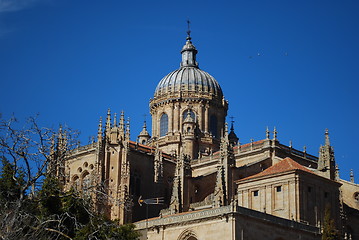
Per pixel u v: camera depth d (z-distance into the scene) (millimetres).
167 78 129375
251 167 100688
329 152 96750
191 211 88812
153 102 129125
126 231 64500
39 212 55500
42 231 50844
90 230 55250
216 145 124938
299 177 88062
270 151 105688
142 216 105312
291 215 86438
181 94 125812
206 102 126125
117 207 97375
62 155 50312
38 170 47750
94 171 101688
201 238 79188
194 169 115125
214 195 91250
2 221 45094
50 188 53062
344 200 107562
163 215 97250
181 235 81625
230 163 96562
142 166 109312
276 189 89625
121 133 105500
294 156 109625
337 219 92812
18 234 45969
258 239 78375
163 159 111750
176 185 98438
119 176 102750
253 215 78875
